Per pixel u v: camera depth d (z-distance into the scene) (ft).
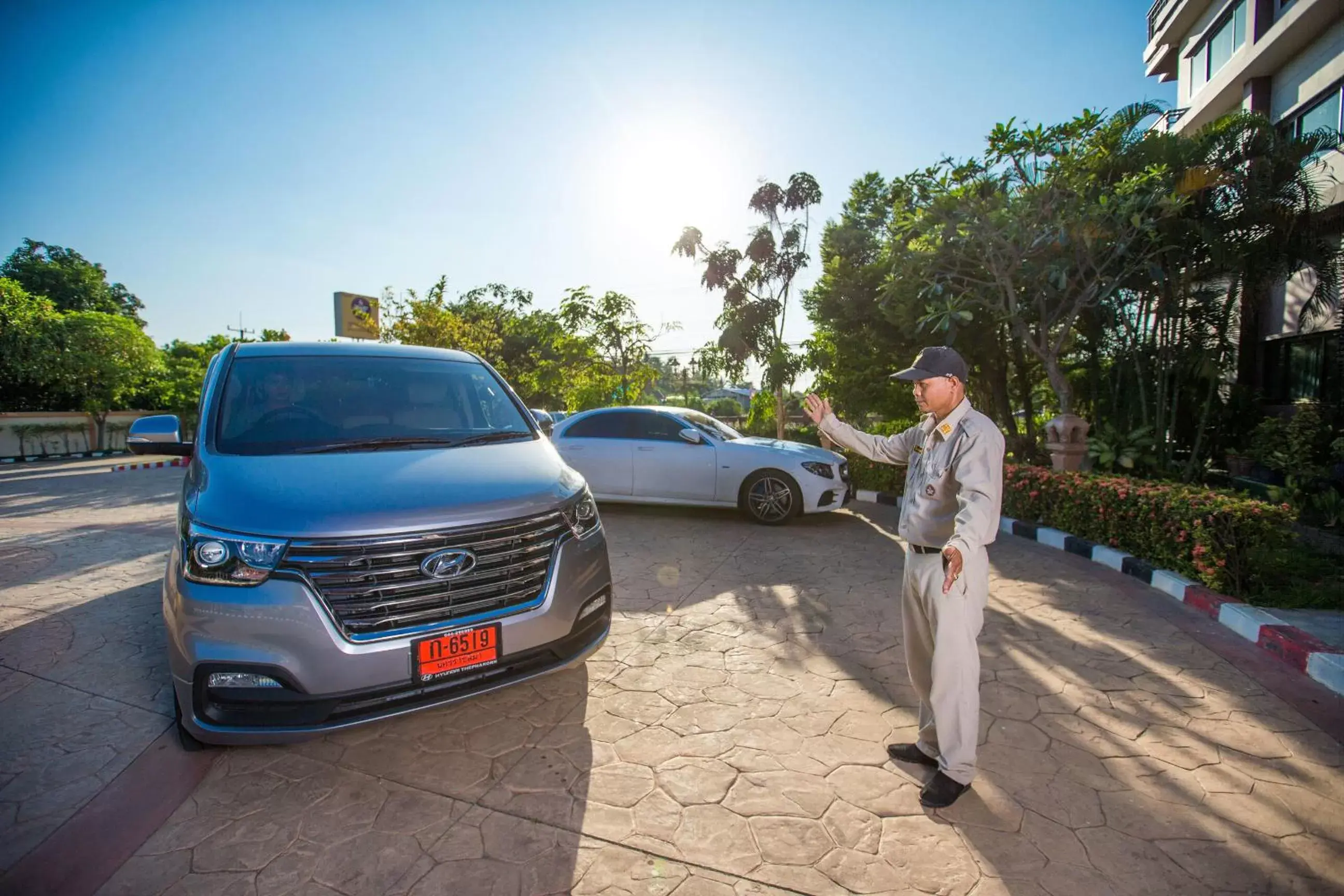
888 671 11.19
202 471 9.05
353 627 7.57
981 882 6.44
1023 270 26.30
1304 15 33.09
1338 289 28.68
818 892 6.33
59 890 6.44
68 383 75.66
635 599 14.99
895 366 36.55
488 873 6.62
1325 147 25.84
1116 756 8.61
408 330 57.26
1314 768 8.29
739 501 22.90
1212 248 25.62
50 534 23.17
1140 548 17.11
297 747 8.98
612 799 7.80
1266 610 13.08
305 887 6.46
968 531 7.04
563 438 24.76
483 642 8.13
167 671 11.52
